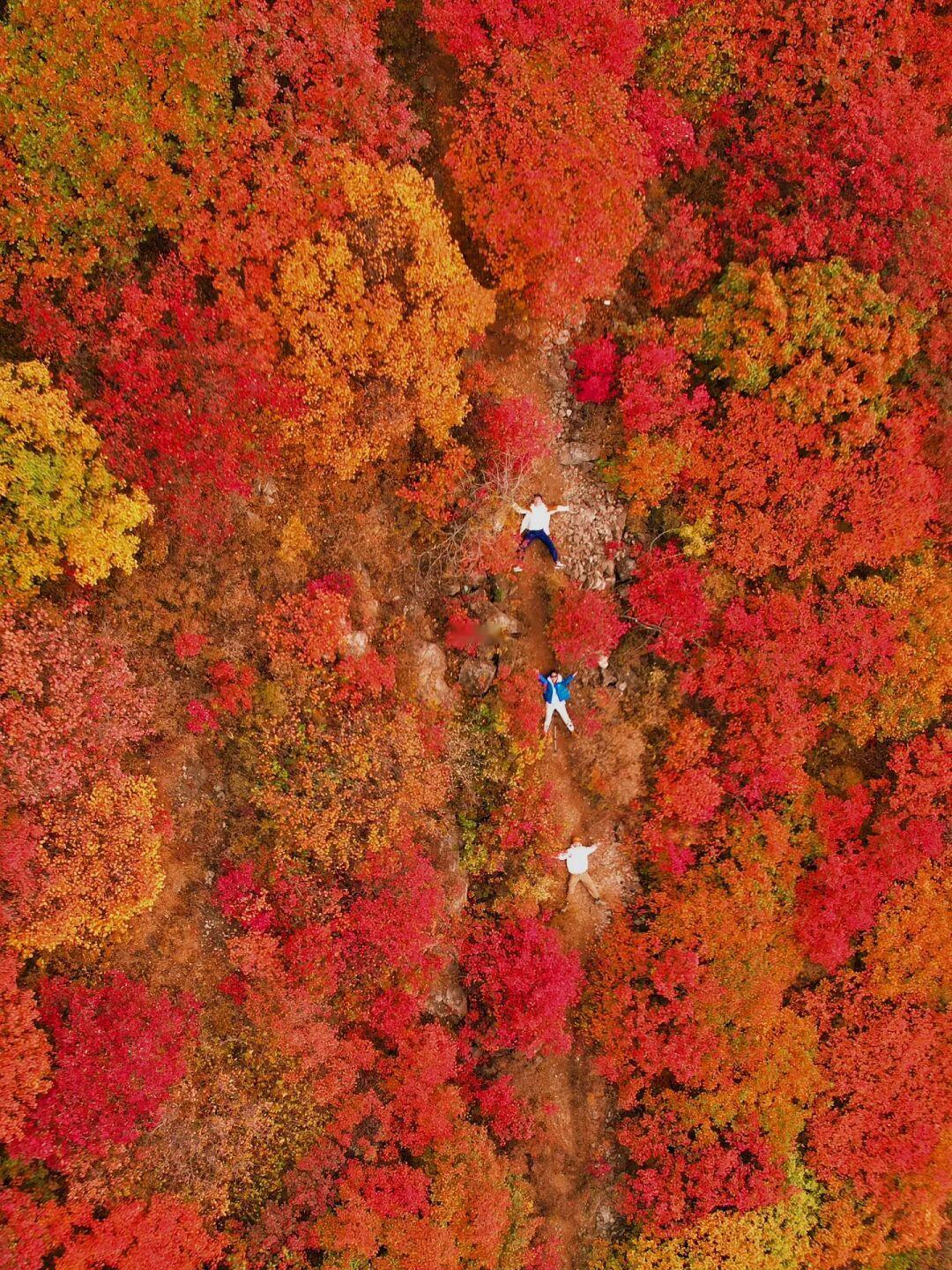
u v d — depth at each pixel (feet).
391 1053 61.98
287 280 50.57
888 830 67.21
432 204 55.42
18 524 48.49
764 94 59.47
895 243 59.16
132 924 55.93
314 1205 57.67
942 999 69.00
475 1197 58.70
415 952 59.21
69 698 51.88
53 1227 50.75
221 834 58.59
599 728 66.74
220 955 58.54
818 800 67.87
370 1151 59.11
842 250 59.67
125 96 46.88
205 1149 57.00
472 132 53.93
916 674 64.80
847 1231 67.92
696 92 59.77
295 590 58.80
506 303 61.05
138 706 54.80
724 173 61.77
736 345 59.72
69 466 48.88
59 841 51.44
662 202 62.08
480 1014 66.23
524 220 55.06
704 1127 65.41
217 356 51.29
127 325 49.93
